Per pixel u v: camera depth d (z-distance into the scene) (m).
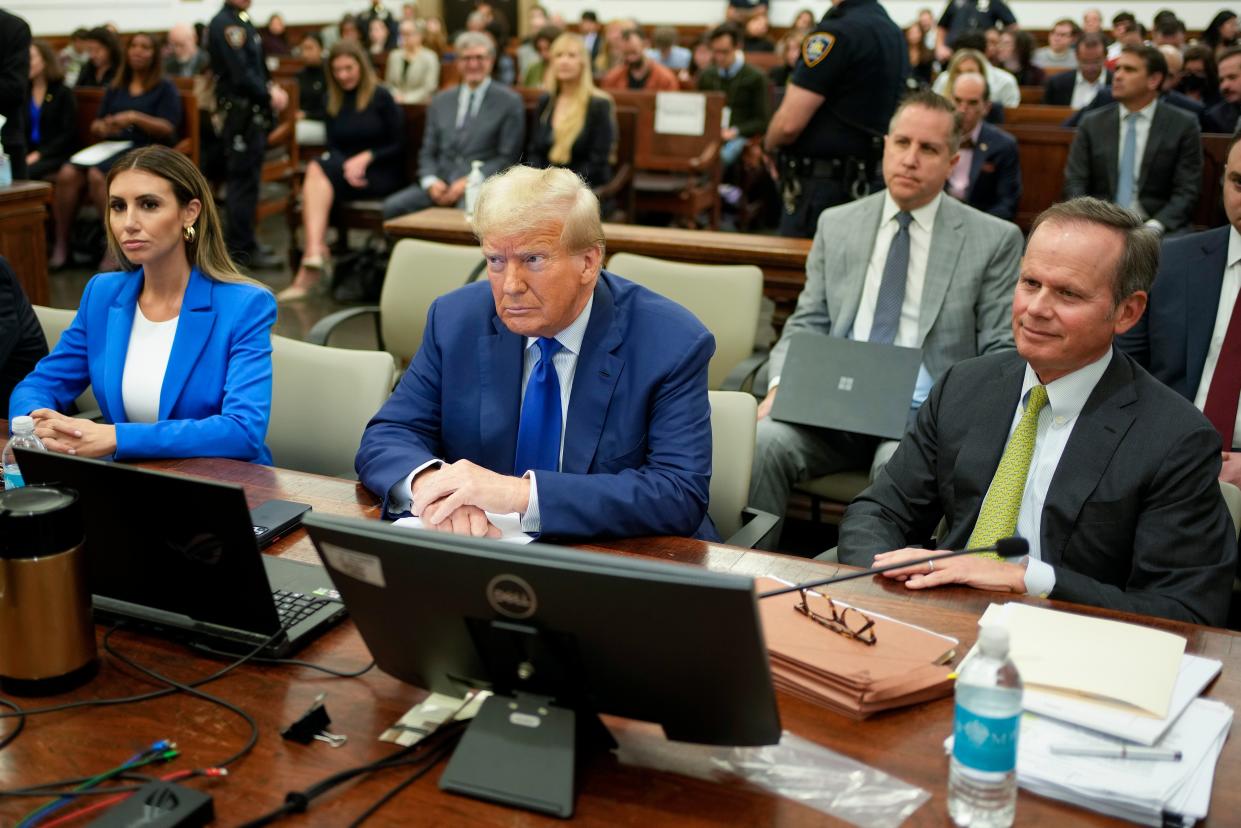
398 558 1.23
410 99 10.41
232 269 2.53
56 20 10.11
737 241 4.11
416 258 3.86
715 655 1.14
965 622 1.60
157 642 1.55
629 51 9.42
